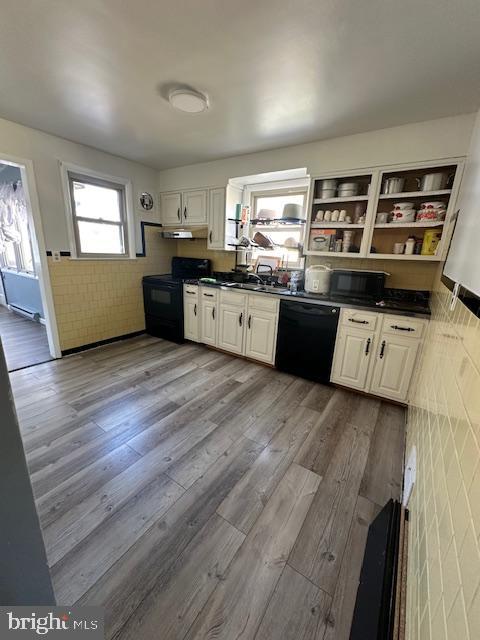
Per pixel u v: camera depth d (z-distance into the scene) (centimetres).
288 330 272
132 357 314
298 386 259
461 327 96
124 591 103
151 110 211
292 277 302
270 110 204
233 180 325
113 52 148
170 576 108
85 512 133
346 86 172
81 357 311
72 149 283
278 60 151
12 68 162
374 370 234
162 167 364
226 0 115
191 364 301
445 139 204
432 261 243
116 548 117
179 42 140
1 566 53
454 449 75
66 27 131
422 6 114
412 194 221
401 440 190
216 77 167
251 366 300
